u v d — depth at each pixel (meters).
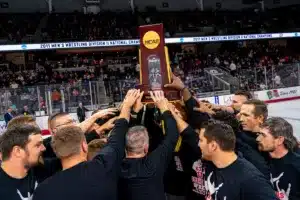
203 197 2.76
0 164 2.62
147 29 2.80
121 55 29.25
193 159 2.84
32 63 26.14
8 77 23.02
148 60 2.81
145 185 2.48
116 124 2.54
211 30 31.70
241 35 26.27
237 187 2.30
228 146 2.36
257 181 2.26
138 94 2.71
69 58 27.97
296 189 2.69
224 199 2.36
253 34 26.64
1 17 28.12
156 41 2.77
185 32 30.36
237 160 2.41
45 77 23.17
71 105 16.09
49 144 3.20
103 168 2.20
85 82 16.36
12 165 2.32
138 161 2.55
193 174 2.83
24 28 27.58
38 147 2.36
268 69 21.47
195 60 27.53
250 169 2.34
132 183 2.49
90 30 27.66
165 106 2.70
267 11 35.38
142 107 2.86
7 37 26.23
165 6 34.19
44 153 3.15
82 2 31.53
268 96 21.27
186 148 2.91
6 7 29.55
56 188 2.07
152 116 3.05
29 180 2.42
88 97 16.39
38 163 2.57
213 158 2.45
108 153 2.30
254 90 20.88
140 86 2.84
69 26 27.81
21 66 25.56
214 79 20.11
